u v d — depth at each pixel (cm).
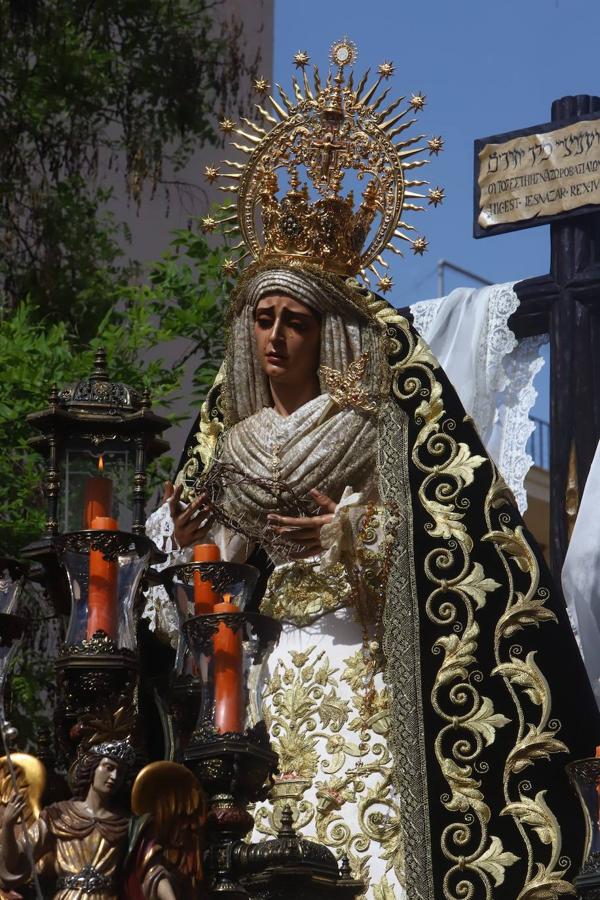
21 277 2212
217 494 1291
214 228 1385
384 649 1208
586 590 1453
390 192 1356
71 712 930
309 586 1259
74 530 1007
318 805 1195
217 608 926
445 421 1277
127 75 2320
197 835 897
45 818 892
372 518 1228
